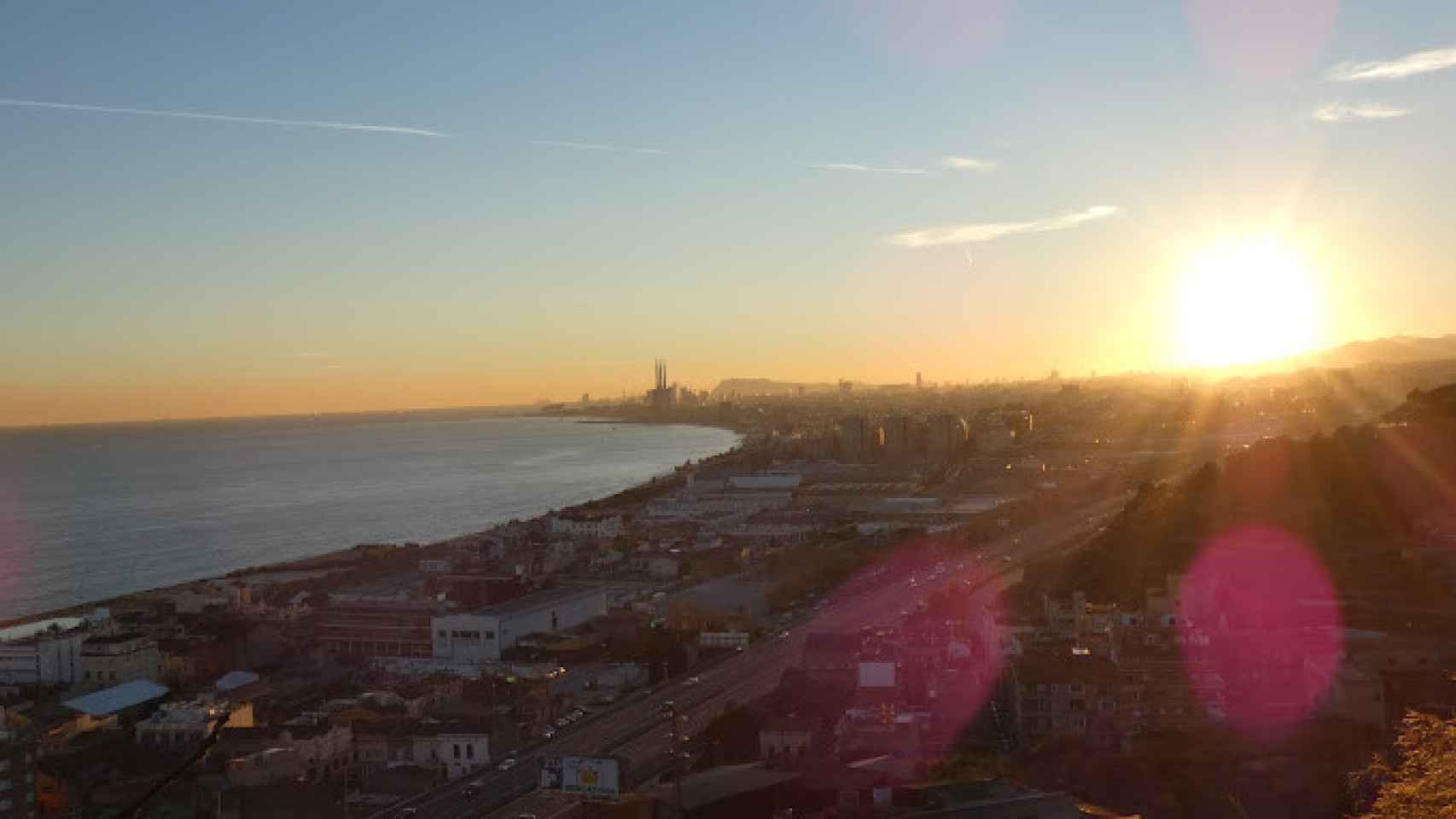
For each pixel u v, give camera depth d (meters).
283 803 199.50
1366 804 164.75
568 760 165.62
